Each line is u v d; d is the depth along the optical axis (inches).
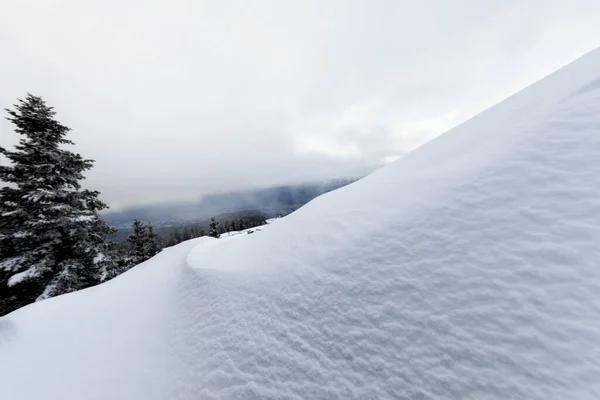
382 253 167.8
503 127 217.6
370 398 120.2
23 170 531.8
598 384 86.0
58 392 207.3
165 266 456.1
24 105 548.7
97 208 635.5
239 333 189.6
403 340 128.0
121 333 275.7
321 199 335.0
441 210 168.4
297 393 138.8
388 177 268.2
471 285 128.3
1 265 479.5
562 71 253.8
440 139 301.9
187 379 185.9
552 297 109.7
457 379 107.1
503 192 156.0
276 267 218.7
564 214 131.6
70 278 516.1
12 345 268.2
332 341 147.9
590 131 158.2
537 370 96.4
